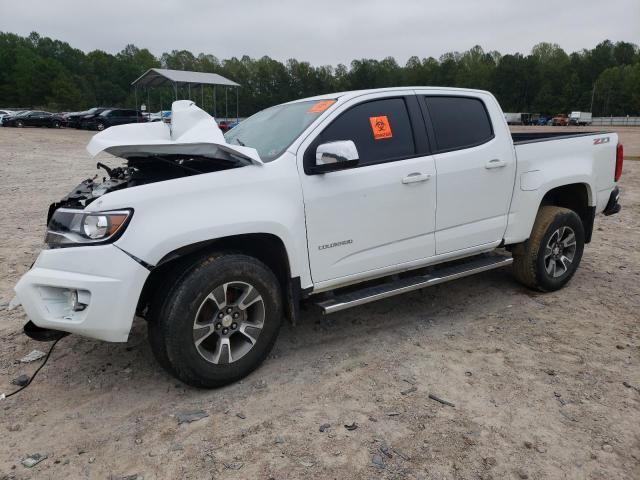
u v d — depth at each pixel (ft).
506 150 14.87
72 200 11.12
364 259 12.60
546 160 15.83
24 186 39.17
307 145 11.78
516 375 11.56
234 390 11.07
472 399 10.63
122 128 12.17
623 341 13.19
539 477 8.44
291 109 13.78
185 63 423.64
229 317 10.83
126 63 395.75
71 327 9.85
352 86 382.01
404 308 15.49
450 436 9.46
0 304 15.60
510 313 15.05
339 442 9.32
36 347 13.00
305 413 10.21
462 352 12.67
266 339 11.44
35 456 9.00
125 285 9.64
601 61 410.31
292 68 364.99
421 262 13.69
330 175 11.86
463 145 14.20
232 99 339.98
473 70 400.47
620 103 359.87
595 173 16.98
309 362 12.25
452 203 13.87
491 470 8.59
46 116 135.13
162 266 10.75
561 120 265.75
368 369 11.89
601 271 18.81
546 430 9.61
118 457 9.00
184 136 11.35
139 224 9.75
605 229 25.64
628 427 9.68
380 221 12.64
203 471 8.62
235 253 10.87
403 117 13.35
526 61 390.42
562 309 15.31
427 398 10.68
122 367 12.03
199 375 10.56
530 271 15.98
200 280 10.18
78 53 427.74
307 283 11.82
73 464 8.82
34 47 409.08
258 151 12.33
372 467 8.68
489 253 15.99
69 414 10.23
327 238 11.91
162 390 11.09
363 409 10.32
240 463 8.80
